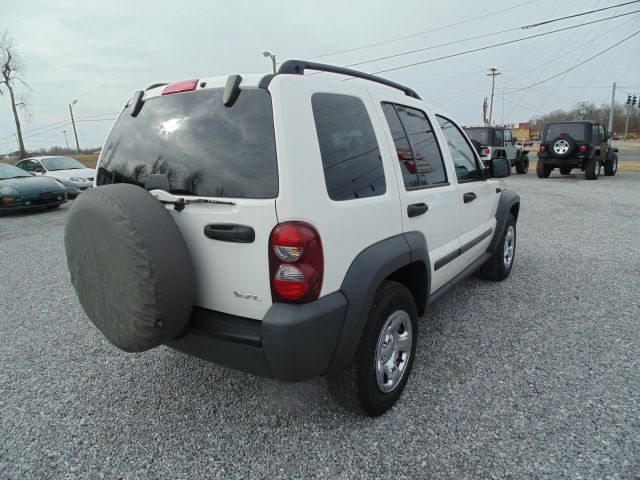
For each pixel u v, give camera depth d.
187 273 2.09
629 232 7.03
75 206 2.12
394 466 2.17
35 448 2.38
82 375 3.13
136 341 2.08
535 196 11.38
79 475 2.18
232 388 2.91
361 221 2.25
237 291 2.11
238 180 2.04
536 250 6.11
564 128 15.23
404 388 2.81
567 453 2.20
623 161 23.95
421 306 2.95
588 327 3.63
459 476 2.09
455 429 2.42
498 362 3.11
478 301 4.26
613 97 43.84
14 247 7.35
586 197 10.98
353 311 2.16
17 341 3.72
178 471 2.19
